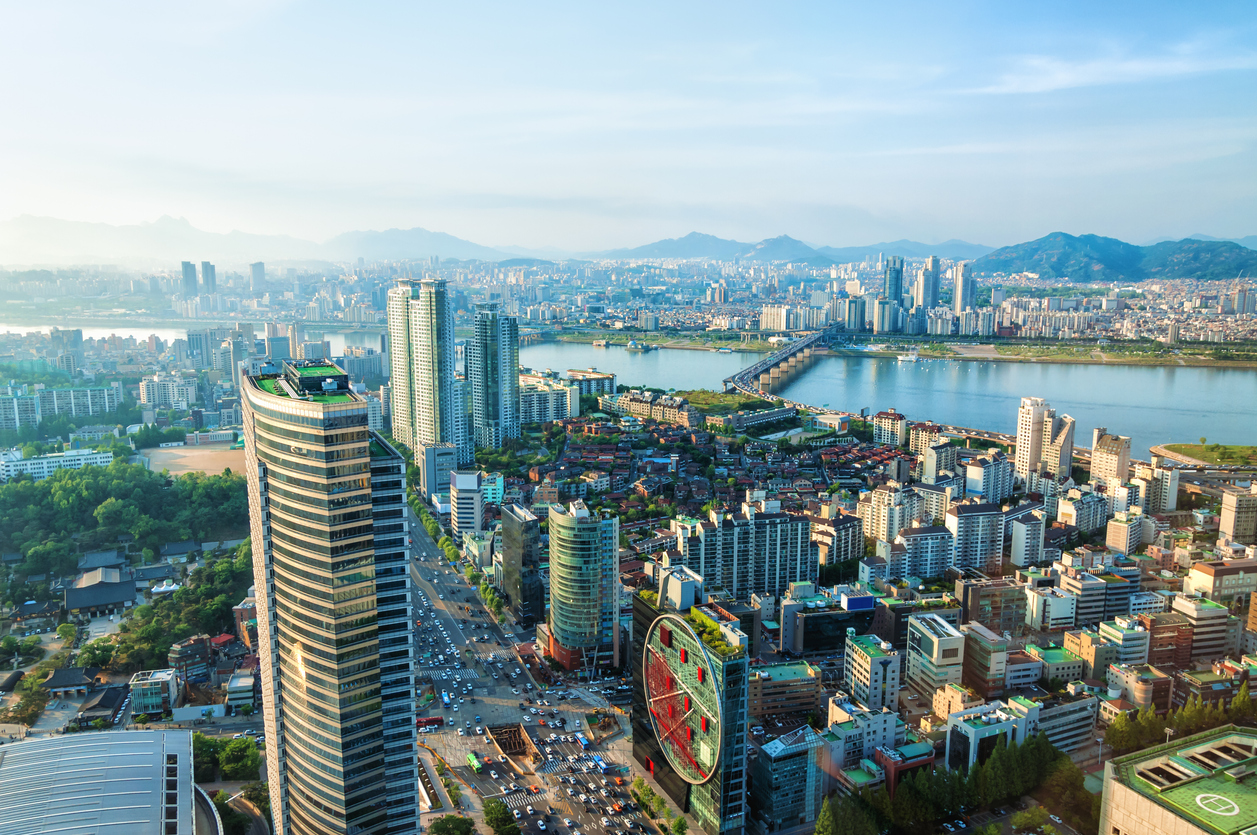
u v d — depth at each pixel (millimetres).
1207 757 183375
